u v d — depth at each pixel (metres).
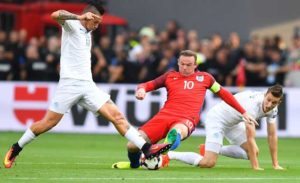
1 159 41.16
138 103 66.12
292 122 65.81
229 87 67.69
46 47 72.31
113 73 69.88
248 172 36.00
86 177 32.78
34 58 71.00
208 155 38.06
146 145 35.50
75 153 47.88
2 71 71.44
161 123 36.81
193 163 38.22
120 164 36.97
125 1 85.50
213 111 38.56
